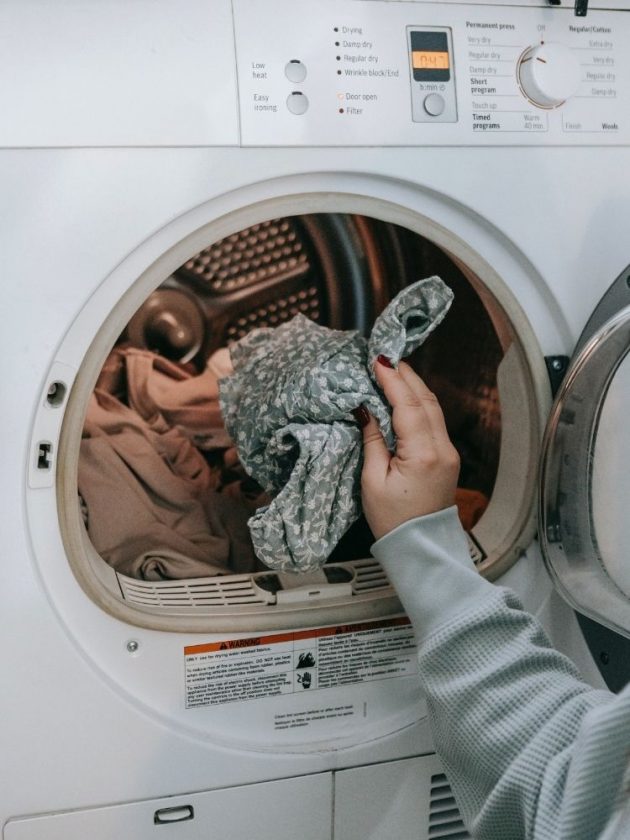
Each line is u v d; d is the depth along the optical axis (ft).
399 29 2.85
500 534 3.32
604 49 3.06
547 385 3.19
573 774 1.95
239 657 3.04
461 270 3.32
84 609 2.85
